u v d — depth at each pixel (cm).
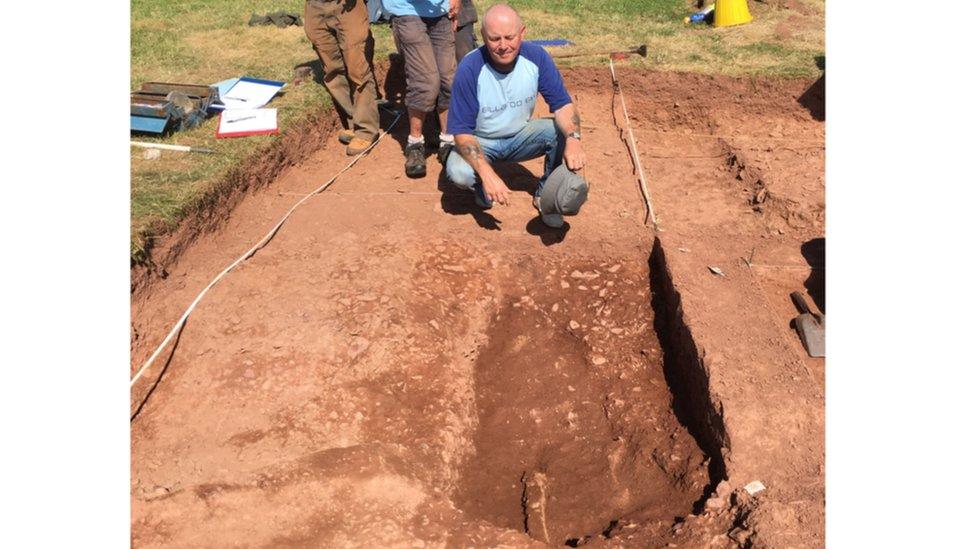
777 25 883
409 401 412
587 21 904
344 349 425
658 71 762
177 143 603
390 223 555
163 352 425
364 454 361
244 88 690
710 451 394
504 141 530
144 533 323
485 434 428
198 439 377
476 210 580
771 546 318
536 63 500
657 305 508
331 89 680
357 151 667
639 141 717
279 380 406
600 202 595
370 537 326
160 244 488
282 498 339
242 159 584
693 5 961
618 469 405
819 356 448
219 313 446
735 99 759
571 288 516
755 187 622
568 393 452
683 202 603
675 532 342
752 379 406
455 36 633
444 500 352
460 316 484
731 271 502
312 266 490
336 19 636
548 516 377
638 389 451
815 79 744
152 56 784
